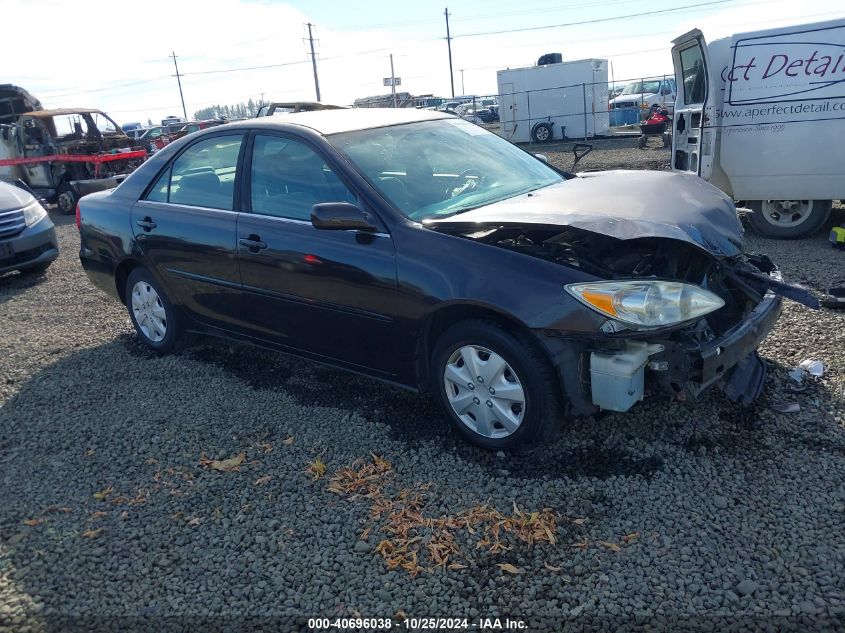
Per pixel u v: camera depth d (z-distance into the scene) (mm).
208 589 2766
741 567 2648
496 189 4172
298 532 3072
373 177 3877
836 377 4086
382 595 2648
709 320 3609
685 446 3504
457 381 3582
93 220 5449
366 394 4402
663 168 14711
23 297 7781
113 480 3621
